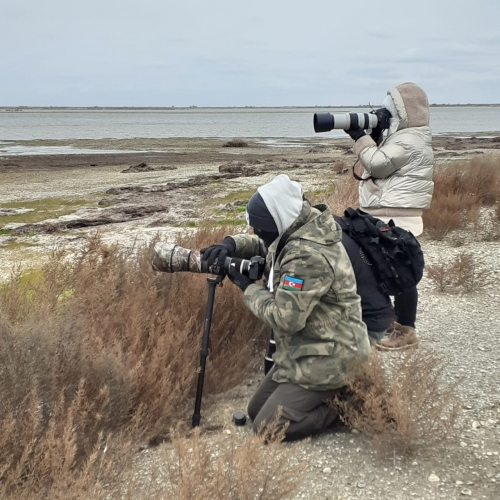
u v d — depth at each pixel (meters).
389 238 3.71
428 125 4.93
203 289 4.33
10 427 2.77
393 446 3.24
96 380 3.21
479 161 12.47
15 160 32.31
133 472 2.96
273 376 3.50
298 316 3.17
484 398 3.89
